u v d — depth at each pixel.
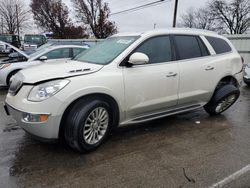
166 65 3.95
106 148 3.52
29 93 3.02
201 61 4.41
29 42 29.58
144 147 3.59
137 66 3.65
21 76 3.28
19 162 3.09
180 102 4.25
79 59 4.09
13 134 3.97
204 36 4.66
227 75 4.86
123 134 4.05
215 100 4.83
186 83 4.21
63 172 2.89
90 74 3.25
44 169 2.94
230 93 4.86
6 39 32.88
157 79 3.81
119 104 3.49
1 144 3.58
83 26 43.69
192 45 4.40
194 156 3.35
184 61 4.19
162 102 3.96
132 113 3.72
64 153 3.34
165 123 4.63
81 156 3.27
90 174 2.87
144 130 4.25
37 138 3.15
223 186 2.69
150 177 2.83
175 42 4.16
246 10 44.09
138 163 3.13
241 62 5.18
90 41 23.06
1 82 7.25
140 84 3.64
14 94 3.25
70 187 2.62
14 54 8.02
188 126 4.50
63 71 3.19
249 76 9.06
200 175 2.89
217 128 4.43
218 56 4.73
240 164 3.15
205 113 5.33
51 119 2.95
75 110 3.12
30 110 2.92
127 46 3.70
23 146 3.52
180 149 3.55
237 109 5.79
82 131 3.14
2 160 3.13
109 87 3.32
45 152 3.35
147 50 3.81
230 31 46.12
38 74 3.14
